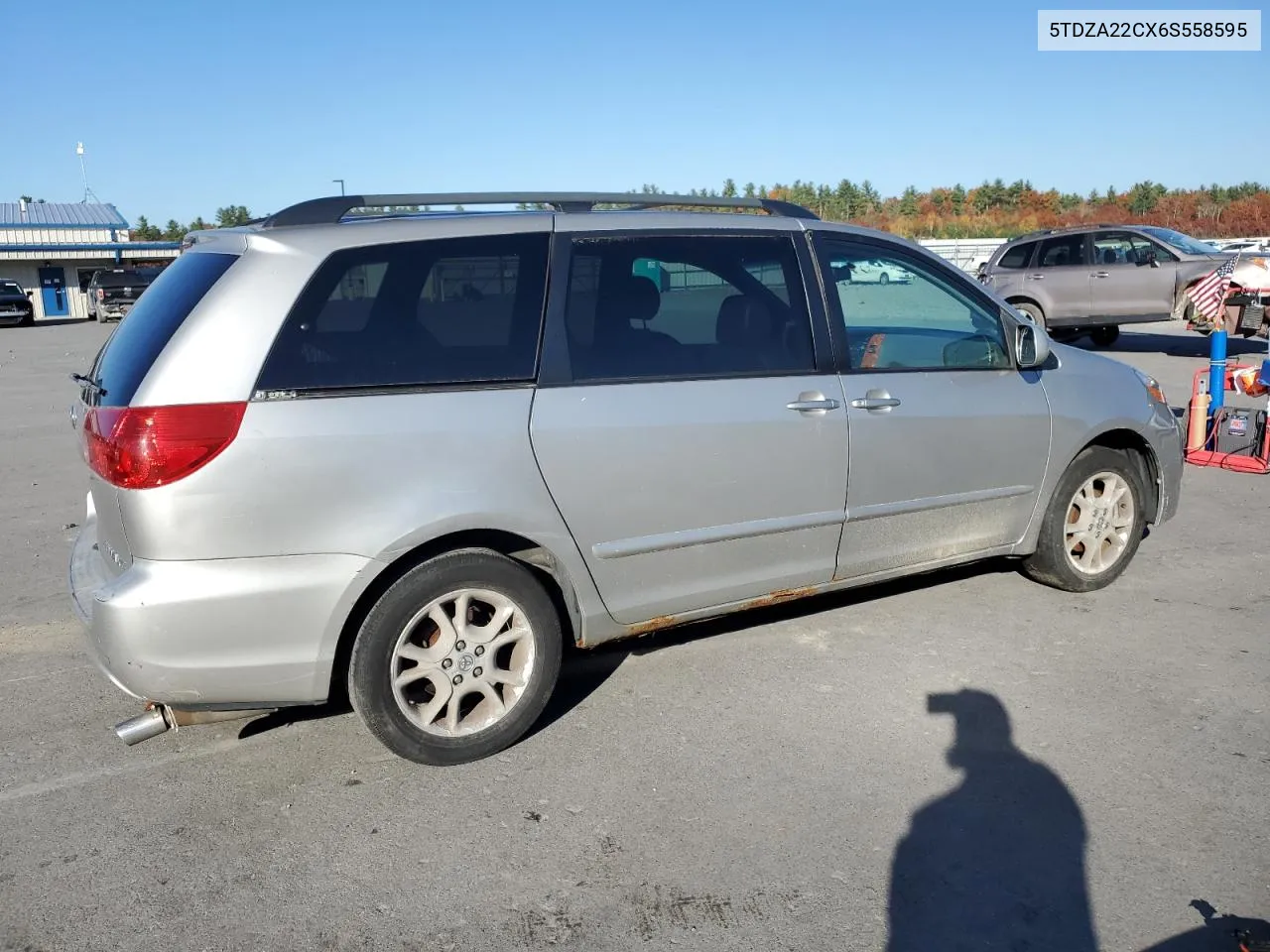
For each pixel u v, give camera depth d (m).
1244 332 13.12
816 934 2.77
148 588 3.22
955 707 4.04
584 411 3.75
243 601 3.29
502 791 3.51
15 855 3.20
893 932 2.77
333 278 3.47
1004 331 4.86
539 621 3.74
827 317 4.35
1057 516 5.07
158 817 3.40
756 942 2.74
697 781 3.54
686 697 4.18
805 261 4.36
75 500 8.00
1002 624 4.87
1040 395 4.90
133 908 2.93
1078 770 3.56
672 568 4.03
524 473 3.63
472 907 2.91
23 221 53.19
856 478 4.36
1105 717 3.94
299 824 3.34
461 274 3.66
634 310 3.94
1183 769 3.56
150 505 3.19
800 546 4.31
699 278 4.09
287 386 3.34
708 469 3.99
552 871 3.07
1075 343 17.88
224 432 3.23
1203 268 14.38
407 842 3.23
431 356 3.56
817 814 3.33
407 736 3.57
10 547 6.60
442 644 3.60
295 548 3.33
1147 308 15.00
